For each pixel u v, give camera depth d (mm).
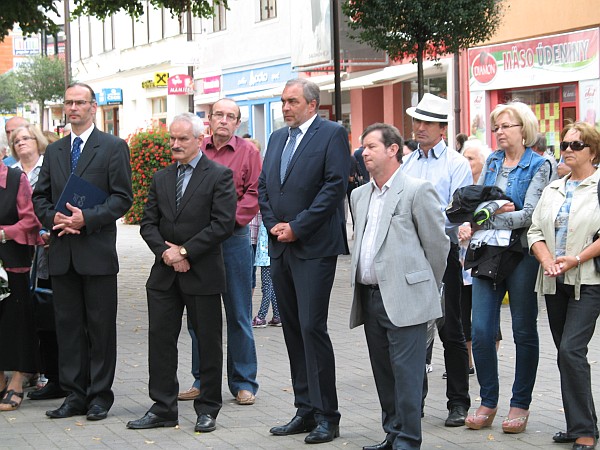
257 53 34438
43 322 9305
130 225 29531
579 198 7941
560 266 7875
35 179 9789
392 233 7629
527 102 23172
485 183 8562
